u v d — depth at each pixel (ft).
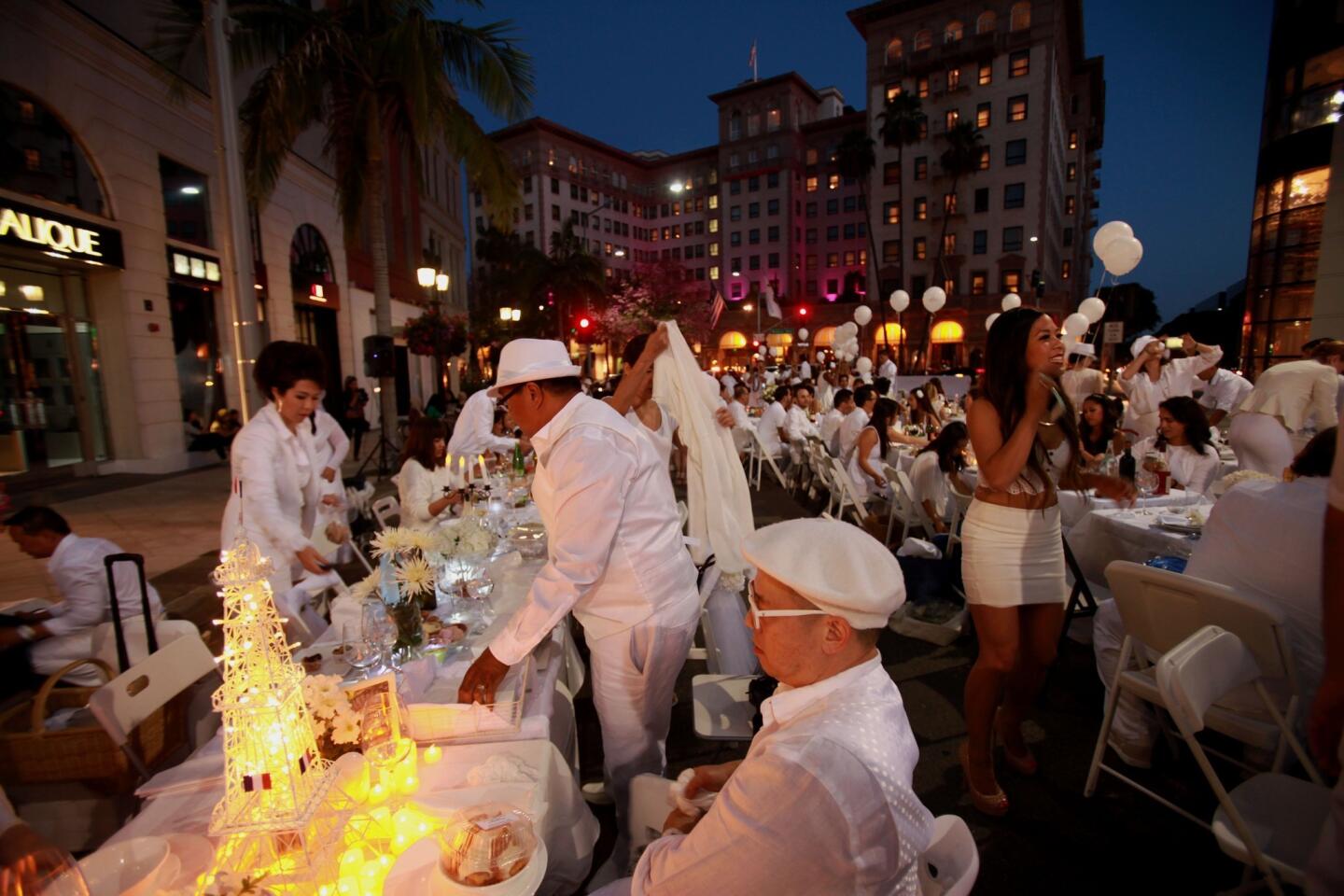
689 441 11.19
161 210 38.37
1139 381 27.71
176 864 4.37
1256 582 8.33
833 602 3.60
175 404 39.47
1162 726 9.82
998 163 146.92
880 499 23.48
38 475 32.83
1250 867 7.13
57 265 33.14
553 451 6.89
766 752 3.35
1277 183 64.13
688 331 139.54
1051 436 8.61
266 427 9.82
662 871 3.61
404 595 7.41
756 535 4.03
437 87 34.42
